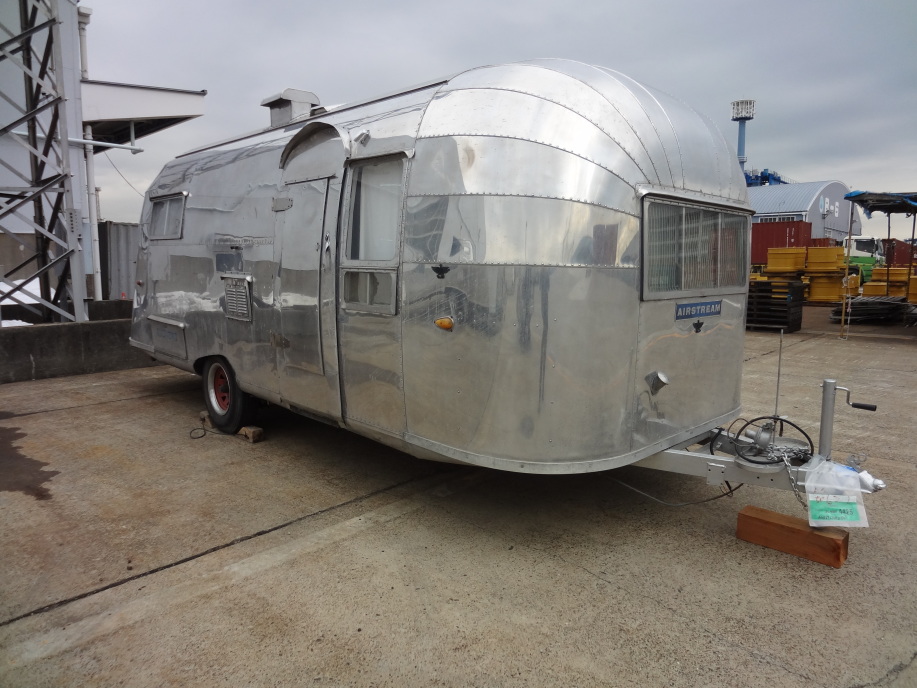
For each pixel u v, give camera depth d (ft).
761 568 11.07
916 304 51.52
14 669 8.46
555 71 11.66
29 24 28.71
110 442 18.24
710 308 13.07
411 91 13.33
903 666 8.52
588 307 10.65
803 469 11.16
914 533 12.43
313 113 16.40
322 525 12.77
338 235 13.32
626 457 11.50
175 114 55.98
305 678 8.32
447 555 11.54
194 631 9.29
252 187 16.30
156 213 21.49
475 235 10.80
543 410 10.80
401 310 11.95
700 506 13.66
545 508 13.56
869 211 49.42
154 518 13.10
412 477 15.38
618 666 8.54
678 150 12.04
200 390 25.05
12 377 26.40
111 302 37.04
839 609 9.82
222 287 17.63
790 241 77.61
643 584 10.56
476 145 10.98
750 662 8.61
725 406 14.16
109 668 8.49
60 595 10.23
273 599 10.12
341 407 13.79
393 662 8.63
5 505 13.75
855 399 23.54
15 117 39.55
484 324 10.80
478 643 9.04
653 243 11.37
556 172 10.53
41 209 30.50
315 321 14.11
